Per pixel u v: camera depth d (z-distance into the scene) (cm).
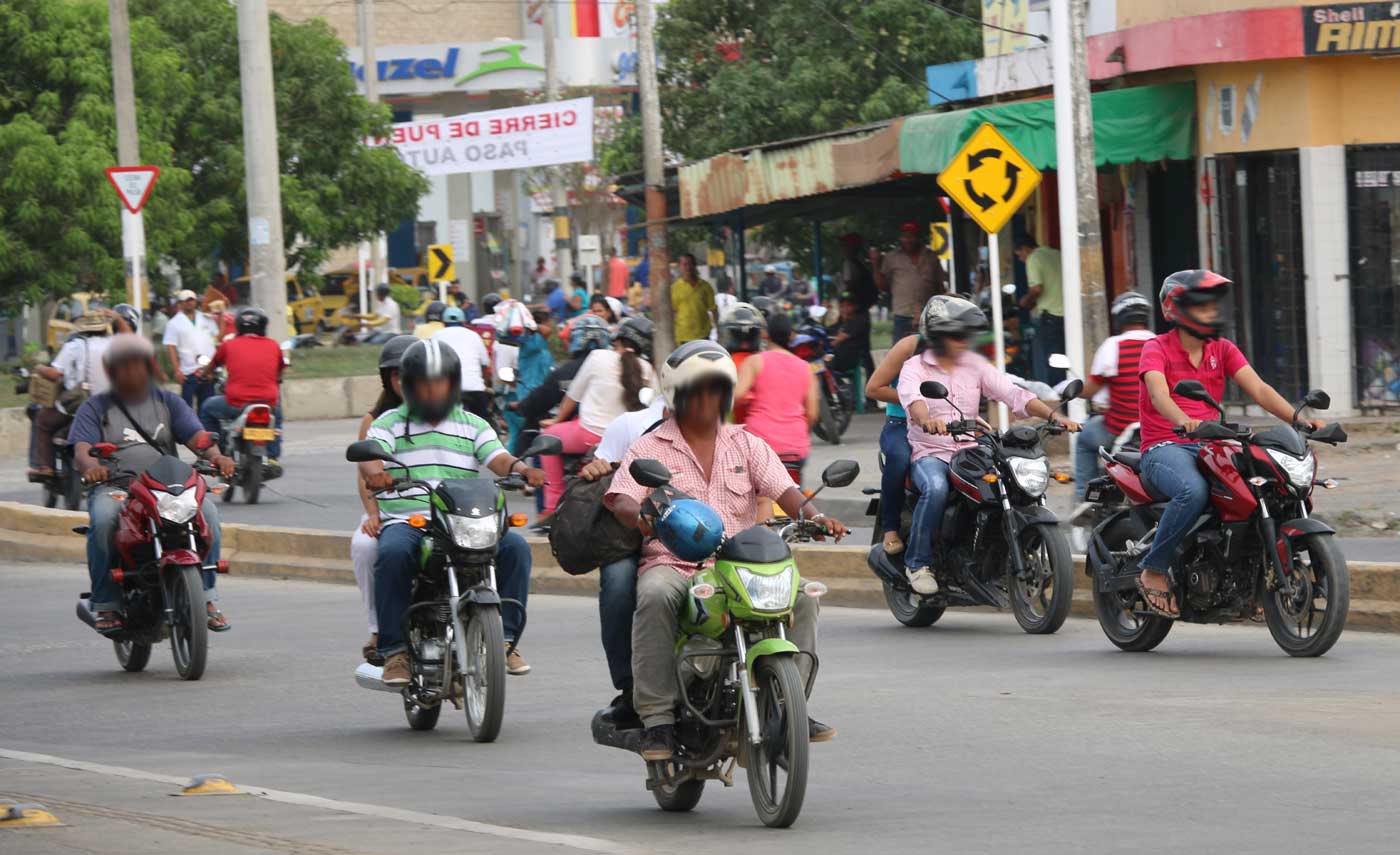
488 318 4150
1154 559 1652
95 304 3959
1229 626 1884
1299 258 3238
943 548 1858
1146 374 1648
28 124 5384
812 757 1315
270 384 3250
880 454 1922
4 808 1067
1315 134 3173
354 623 2153
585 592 2344
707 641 1091
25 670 1905
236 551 2702
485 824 1093
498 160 7050
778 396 1927
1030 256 3691
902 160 3466
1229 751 1274
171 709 1645
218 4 6469
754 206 4769
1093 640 1806
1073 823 1076
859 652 1791
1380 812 1084
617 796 1219
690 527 1066
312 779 1291
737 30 5881
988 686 1566
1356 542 2202
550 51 7331
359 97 6675
